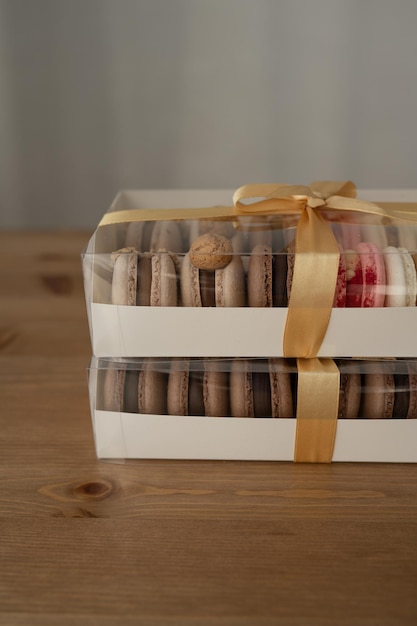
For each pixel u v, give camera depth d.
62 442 0.39
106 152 0.70
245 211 0.39
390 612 0.29
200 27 0.65
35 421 0.41
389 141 0.69
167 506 0.35
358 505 0.35
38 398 0.43
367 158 0.70
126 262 0.35
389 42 0.65
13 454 0.38
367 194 0.45
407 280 0.35
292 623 0.29
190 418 0.36
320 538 0.33
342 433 0.36
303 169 0.71
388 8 0.64
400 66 0.66
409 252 0.36
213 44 0.65
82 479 0.36
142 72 0.67
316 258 0.34
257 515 0.34
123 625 0.29
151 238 0.37
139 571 0.31
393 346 0.35
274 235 0.37
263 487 0.36
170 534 0.33
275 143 0.69
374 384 0.36
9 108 0.68
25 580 0.31
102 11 0.64
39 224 0.73
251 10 0.64
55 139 0.70
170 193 0.46
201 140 0.69
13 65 0.66
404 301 0.35
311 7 0.64
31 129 0.69
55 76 0.67
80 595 0.30
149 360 0.36
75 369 0.46
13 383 0.44
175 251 0.37
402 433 0.36
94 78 0.67
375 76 0.66
